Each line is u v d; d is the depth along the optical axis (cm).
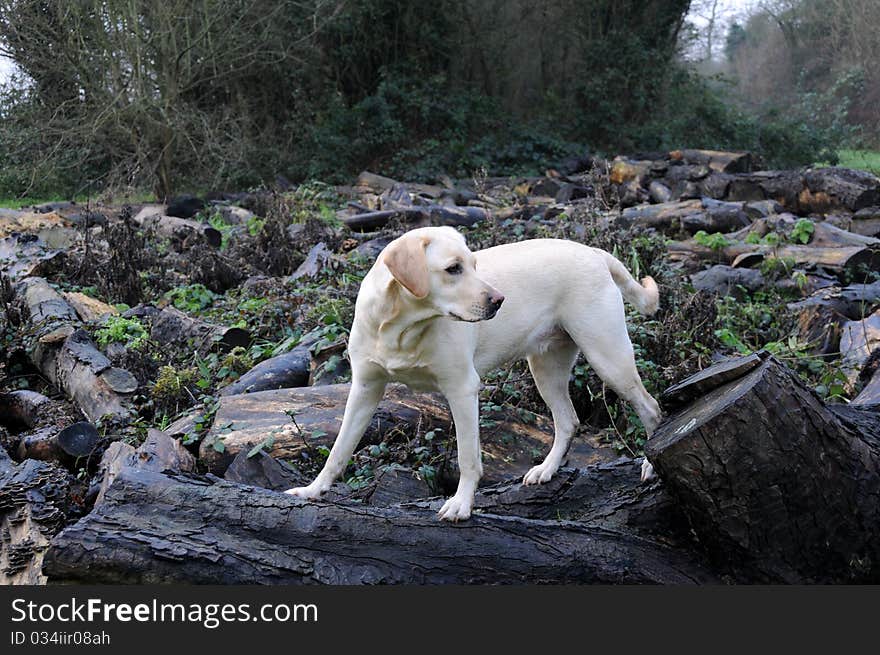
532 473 417
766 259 856
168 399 554
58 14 1569
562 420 426
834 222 1109
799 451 334
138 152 1644
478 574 341
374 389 370
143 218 1291
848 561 354
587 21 2320
